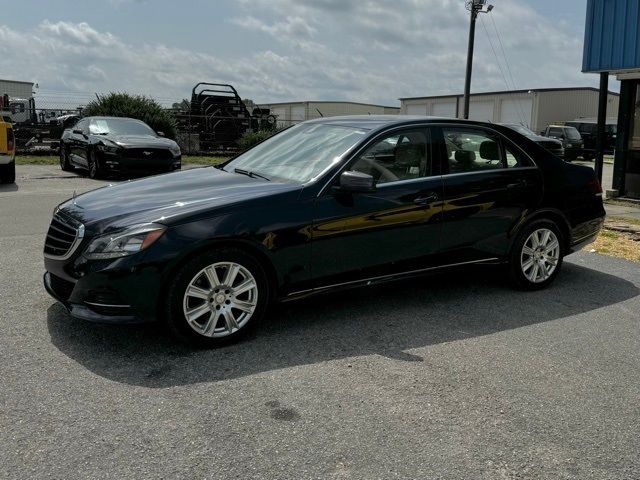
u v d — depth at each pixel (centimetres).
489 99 4809
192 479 264
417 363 393
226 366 379
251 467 274
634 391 363
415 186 480
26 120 2656
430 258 496
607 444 304
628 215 1028
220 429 305
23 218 860
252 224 409
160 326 443
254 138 2402
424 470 276
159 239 384
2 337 413
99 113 2262
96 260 384
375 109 4812
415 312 494
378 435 304
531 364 398
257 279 418
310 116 4634
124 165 1390
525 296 547
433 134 503
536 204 547
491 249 530
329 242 441
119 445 288
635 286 589
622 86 1208
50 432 297
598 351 424
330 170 449
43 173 1594
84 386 346
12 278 551
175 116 2470
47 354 388
